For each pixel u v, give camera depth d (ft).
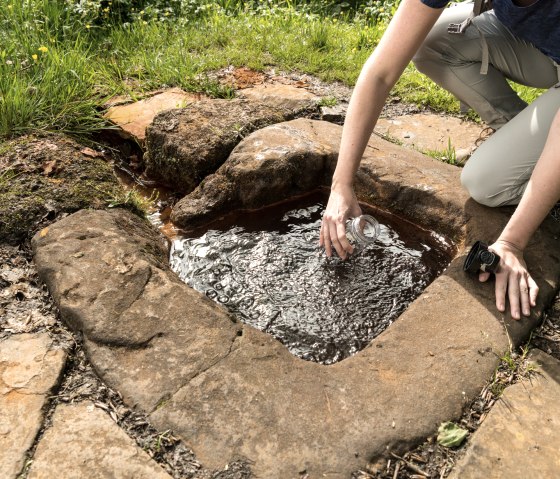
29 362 6.08
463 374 6.02
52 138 9.61
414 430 5.52
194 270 7.88
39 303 6.82
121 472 5.15
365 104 6.98
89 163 9.05
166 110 10.12
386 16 15.78
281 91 11.60
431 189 8.49
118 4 15.05
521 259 6.99
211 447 5.34
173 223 8.76
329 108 10.94
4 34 12.31
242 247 8.29
